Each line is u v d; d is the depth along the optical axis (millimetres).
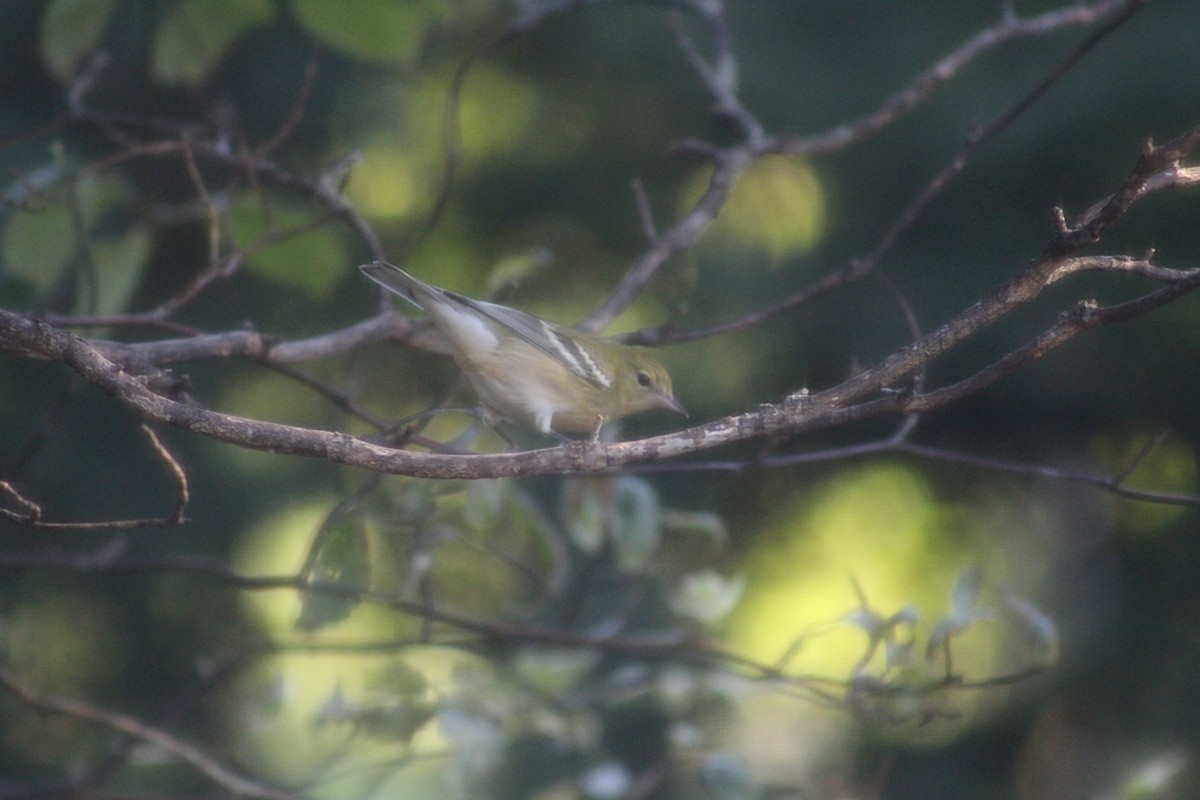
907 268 13891
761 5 14156
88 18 5941
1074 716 14922
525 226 16016
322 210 6566
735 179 7789
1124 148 12953
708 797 6844
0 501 11195
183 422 3768
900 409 3934
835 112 13703
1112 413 14664
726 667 6742
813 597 16109
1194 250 13367
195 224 12367
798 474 15672
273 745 10453
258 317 13758
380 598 6430
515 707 6242
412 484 6273
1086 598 15445
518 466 3855
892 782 14062
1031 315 13836
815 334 14180
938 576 16062
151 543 13906
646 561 6633
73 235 5953
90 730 13555
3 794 6762
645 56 14430
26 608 13977
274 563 14539
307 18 5699
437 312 6398
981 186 13570
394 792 9336
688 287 12906
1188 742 14336
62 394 6309
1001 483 15422
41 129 6195
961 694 14805
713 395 14648
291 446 3789
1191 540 15250
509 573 11469
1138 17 12969
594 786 6293
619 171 15891
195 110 10812
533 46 15094
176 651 14203
